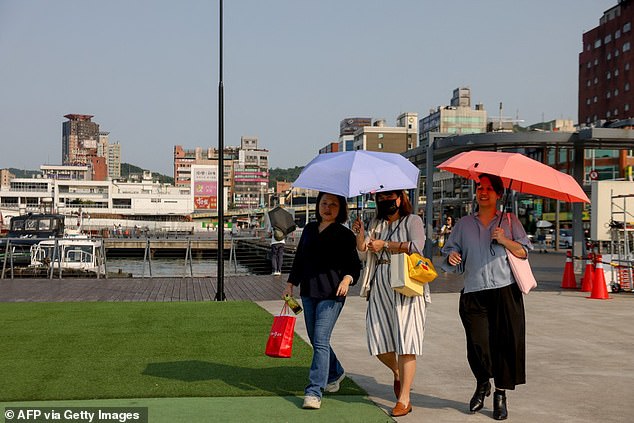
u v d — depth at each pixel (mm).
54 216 40438
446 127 132250
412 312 5488
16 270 23203
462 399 6059
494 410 5398
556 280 19141
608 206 16656
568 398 6086
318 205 5879
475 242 5633
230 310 12336
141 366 7195
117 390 6078
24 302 13734
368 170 5605
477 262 5586
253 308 12672
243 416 5258
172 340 8922
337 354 8148
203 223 117625
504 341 5445
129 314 11680
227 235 69625
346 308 12758
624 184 16672
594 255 15609
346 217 5926
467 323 5617
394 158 5887
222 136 14586
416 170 5992
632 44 91688
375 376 6945
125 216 129875
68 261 24953
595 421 5340
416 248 5535
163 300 14320
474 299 5598
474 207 6633
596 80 100312
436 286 17031
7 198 139000
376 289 5668
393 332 5570
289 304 6004
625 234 16125
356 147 153875
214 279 20125
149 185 152125
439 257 28984
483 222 5688
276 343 5941
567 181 5578
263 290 16656
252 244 58906
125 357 7707
